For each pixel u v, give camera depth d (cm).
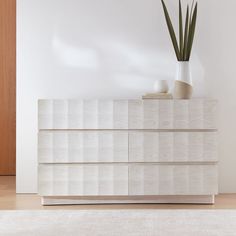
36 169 535
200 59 536
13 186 576
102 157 477
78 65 534
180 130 480
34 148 535
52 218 421
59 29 533
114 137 476
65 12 532
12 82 651
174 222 407
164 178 477
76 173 475
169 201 486
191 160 477
